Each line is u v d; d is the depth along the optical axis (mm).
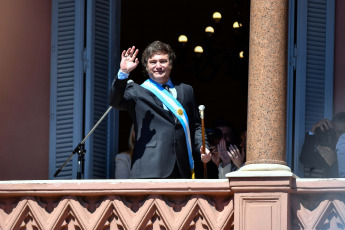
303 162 25328
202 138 19953
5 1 27125
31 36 26969
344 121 24656
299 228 18781
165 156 19859
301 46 26734
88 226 19047
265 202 18641
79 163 24859
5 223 19344
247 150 19312
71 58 26719
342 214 18781
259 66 19391
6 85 26750
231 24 42594
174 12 42969
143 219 18922
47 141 26500
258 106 19250
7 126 26609
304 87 26547
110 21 27141
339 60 26906
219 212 18953
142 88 20297
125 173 24891
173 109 20109
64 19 26906
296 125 26312
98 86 26719
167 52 20469
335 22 27078
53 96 26656
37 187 19250
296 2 26922
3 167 26438
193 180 18984
